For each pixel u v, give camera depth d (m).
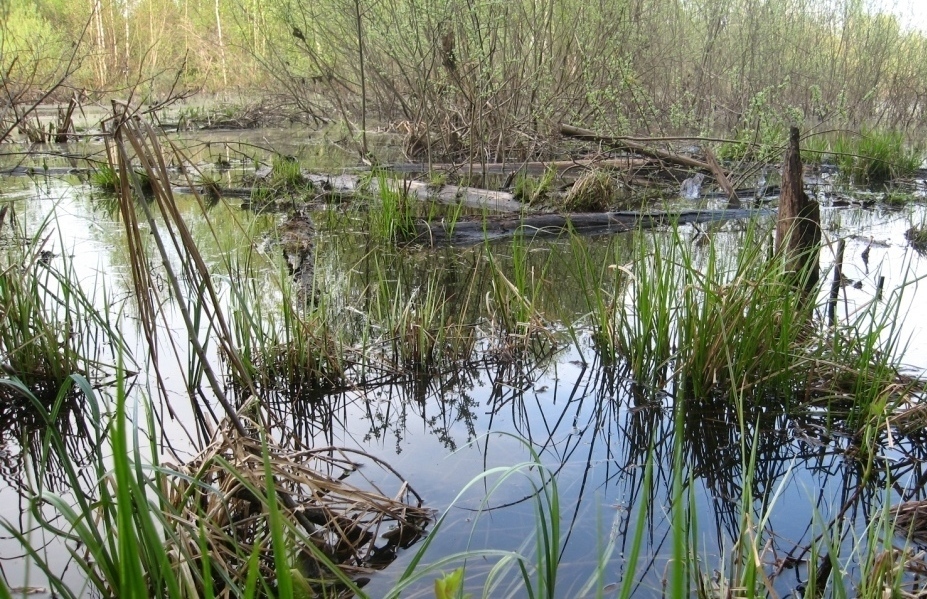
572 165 9.06
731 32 12.46
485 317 4.38
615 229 6.94
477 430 3.07
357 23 10.26
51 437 3.03
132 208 2.12
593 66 9.59
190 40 18.27
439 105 10.22
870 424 2.80
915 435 2.90
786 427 3.03
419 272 5.46
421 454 2.84
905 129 15.01
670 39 12.17
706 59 11.90
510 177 8.43
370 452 2.86
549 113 9.27
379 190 7.29
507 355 3.82
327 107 15.58
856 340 3.25
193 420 3.11
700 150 9.99
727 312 3.17
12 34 8.05
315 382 3.49
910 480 2.62
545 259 5.77
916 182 9.71
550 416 3.21
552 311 4.50
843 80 13.92
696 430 3.04
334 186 8.26
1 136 5.24
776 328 3.23
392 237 6.35
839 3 13.95
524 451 2.86
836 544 1.94
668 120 10.95
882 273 5.15
